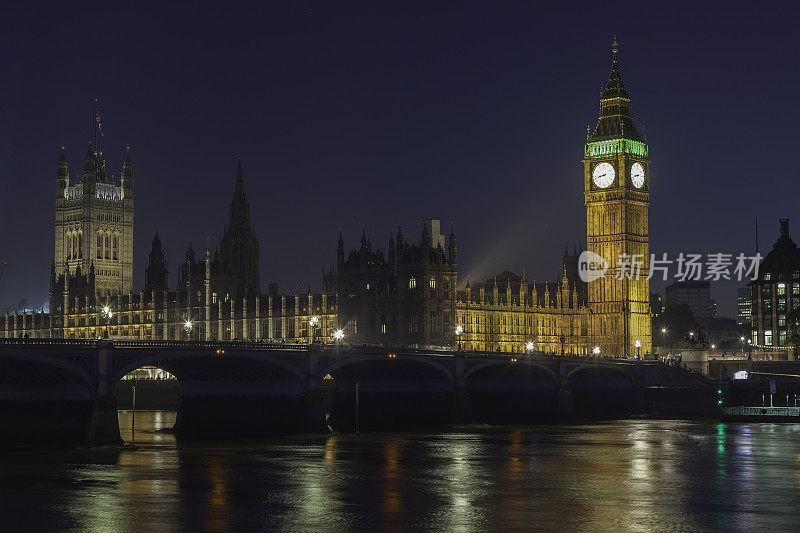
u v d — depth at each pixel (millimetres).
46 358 137500
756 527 87125
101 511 93375
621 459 134750
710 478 116125
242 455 137875
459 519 90062
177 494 102812
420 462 130625
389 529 85875
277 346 168375
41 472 118250
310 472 119875
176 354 152250
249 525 87375
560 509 95125
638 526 87375
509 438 168375
